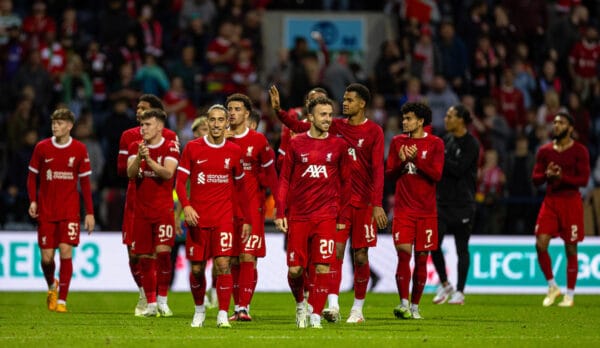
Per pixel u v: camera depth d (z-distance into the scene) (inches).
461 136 1541.6
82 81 2356.1
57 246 1408.7
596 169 2311.8
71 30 2512.3
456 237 1578.5
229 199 1075.3
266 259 1945.1
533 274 1955.0
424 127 1252.5
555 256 1955.0
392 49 2486.5
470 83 2511.1
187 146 1072.8
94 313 1354.6
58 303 1387.8
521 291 1950.1
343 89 2393.0
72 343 936.3
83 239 1934.1
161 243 1273.4
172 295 1788.9
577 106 2433.6
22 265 1905.8
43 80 2347.4
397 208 1240.2
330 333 1030.4
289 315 1332.4
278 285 1941.4
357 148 1165.7
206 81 2439.7
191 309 1444.4
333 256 1061.8
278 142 2014.0
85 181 1402.6
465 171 1535.4
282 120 1210.6
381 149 1161.4
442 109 2374.5
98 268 1931.6
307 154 1061.8
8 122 2231.8
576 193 1585.9
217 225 1066.1
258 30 2596.0
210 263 1861.5
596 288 1956.2
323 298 1074.1
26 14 2714.1
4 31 2571.4
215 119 1066.1
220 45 2465.6
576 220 1579.7
